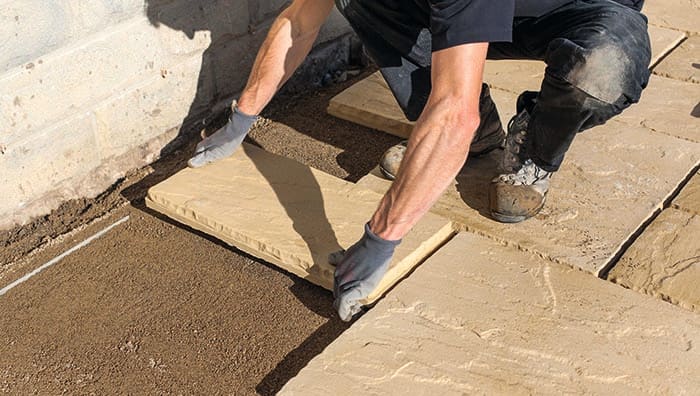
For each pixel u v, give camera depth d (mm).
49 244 3094
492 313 2707
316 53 4293
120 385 2527
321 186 3238
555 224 3113
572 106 2658
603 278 2904
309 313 2799
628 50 2602
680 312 2721
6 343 2670
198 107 3785
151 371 2574
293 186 3234
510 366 2518
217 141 3279
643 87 2713
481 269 2893
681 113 3826
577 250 2977
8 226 3135
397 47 2934
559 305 2742
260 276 2953
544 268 2904
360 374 2471
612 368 2512
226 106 3947
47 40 2988
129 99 3418
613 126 3717
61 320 2760
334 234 2971
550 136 2816
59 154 3215
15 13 2852
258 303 2836
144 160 3607
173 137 3719
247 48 3922
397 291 2785
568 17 2752
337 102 3967
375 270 2527
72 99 3176
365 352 2547
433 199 2363
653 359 2543
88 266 2992
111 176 3469
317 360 2510
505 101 3904
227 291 2885
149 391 2508
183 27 3531
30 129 3064
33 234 3150
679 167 3439
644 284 2820
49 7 2949
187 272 2967
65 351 2643
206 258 3039
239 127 3213
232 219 3037
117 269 2979
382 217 2441
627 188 3311
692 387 2449
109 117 3361
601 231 3076
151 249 3082
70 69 3121
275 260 2916
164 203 3154
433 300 2752
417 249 2928
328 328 2742
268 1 3920
